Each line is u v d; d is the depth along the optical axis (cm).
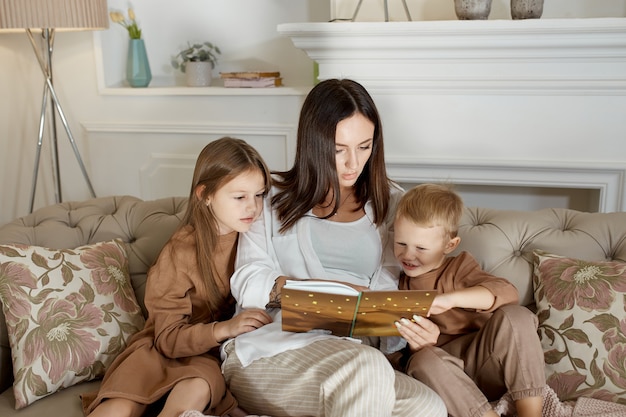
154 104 269
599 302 135
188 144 269
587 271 139
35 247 147
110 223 170
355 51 215
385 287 147
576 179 215
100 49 268
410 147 223
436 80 213
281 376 125
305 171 145
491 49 204
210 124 262
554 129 210
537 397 126
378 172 150
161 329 138
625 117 204
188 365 132
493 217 163
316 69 249
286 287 120
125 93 268
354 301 119
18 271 140
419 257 141
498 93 211
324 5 263
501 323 130
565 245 152
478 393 127
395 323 129
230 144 143
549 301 140
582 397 129
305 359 124
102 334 143
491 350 131
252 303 139
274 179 156
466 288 135
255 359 129
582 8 216
